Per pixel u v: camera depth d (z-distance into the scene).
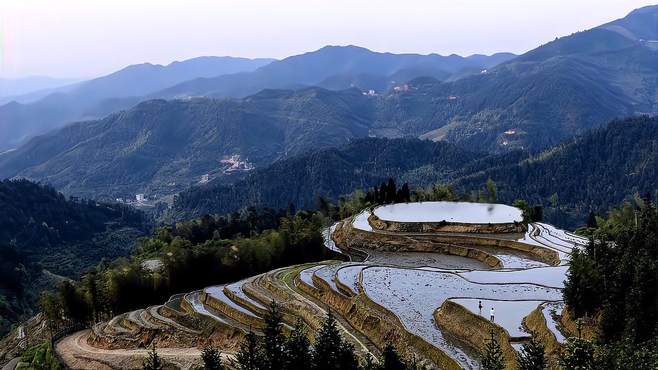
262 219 189.25
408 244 112.00
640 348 41.94
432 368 51.44
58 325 100.25
